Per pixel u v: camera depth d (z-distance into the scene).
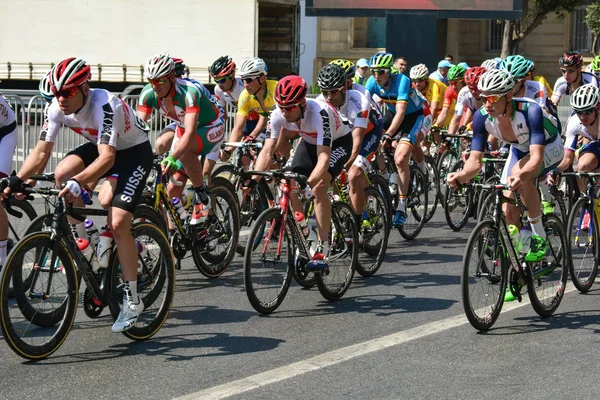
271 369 8.48
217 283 12.17
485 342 9.47
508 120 10.20
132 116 9.23
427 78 19.48
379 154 15.86
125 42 52.31
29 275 8.63
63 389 7.86
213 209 12.21
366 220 12.65
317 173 10.47
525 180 9.95
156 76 11.09
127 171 9.17
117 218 8.91
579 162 12.92
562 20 60.50
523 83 13.87
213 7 50.88
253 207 13.55
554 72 61.19
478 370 8.53
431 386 8.07
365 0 35.78
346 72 12.68
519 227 10.50
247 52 50.81
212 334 9.68
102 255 9.09
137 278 9.35
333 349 9.16
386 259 14.09
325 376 8.30
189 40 51.47
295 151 11.37
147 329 9.41
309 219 11.05
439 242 15.64
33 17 53.12
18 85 53.47
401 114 15.45
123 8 52.06
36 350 8.55
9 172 11.09
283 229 10.60
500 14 34.81
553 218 10.81
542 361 8.83
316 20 60.41
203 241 12.02
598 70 17.50
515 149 10.95
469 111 17.92
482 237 9.77
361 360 8.80
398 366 8.62
